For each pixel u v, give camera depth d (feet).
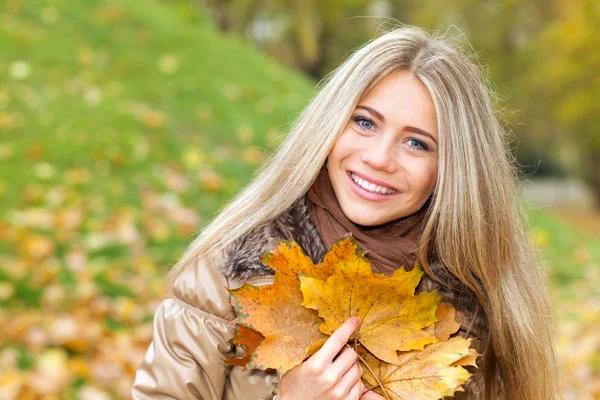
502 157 5.73
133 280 13.41
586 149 75.20
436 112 5.34
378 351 5.10
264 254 5.23
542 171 138.72
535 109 73.46
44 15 23.41
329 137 5.43
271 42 75.10
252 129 21.11
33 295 12.12
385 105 5.34
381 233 5.83
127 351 11.37
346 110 5.39
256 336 5.05
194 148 18.81
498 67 73.82
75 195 15.34
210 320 5.49
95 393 10.27
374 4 75.61
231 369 5.64
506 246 5.75
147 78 22.13
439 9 73.10
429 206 5.72
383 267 5.60
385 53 5.39
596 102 65.46
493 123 5.69
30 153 16.35
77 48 22.36
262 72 26.00
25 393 9.90
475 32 73.77
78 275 12.97
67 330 11.30
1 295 11.84
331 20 72.59
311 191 5.72
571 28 63.00
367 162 5.38
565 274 22.08
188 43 25.67
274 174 5.62
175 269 5.91
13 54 20.53
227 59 25.72
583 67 64.54
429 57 5.43
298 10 70.13
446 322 5.45
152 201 16.02
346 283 5.09
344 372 4.99
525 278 6.03
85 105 19.12
